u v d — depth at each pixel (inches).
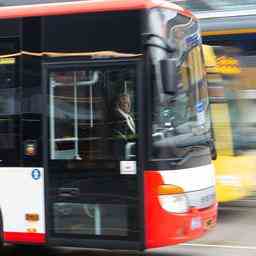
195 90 408.8
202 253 438.3
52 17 397.1
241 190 543.5
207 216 397.4
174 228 373.7
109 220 383.9
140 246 376.2
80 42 390.9
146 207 374.3
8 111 404.8
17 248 466.6
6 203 403.2
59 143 394.0
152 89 375.2
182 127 387.9
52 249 461.7
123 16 382.3
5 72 406.6
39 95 398.6
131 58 379.9
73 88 392.2
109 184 383.6
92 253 446.3
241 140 543.8
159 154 374.0
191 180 384.8
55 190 394.3
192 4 553.3
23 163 400.2
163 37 380.2
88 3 391.9
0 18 407.5
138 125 376.5
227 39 543.2
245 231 510.0
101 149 386.0
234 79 543.2
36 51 400.2
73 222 390.6
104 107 385.7
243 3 541.3
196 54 416.2
